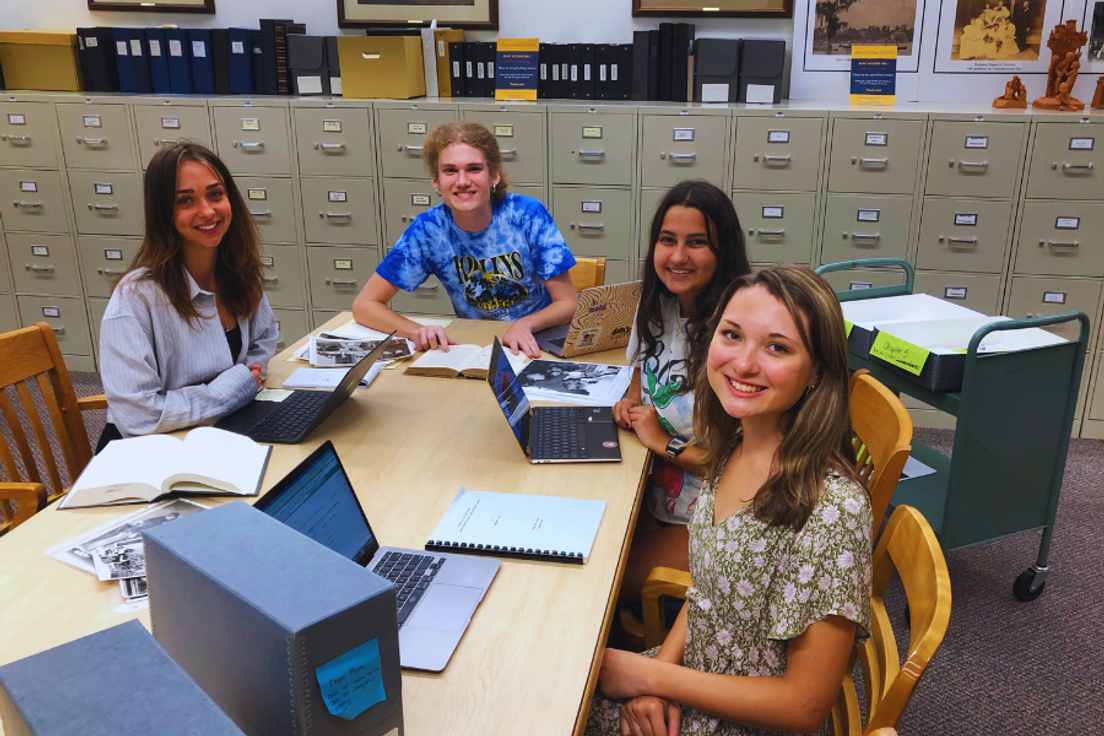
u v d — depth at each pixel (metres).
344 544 1.28
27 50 4.13
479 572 1.29
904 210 3.62
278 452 1.73
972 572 2.74
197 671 0.86
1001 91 3.86
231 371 1.94
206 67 4.12
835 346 1.12
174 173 1.84
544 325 2.54
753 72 3.75
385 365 2.28
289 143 3.96
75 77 4.18
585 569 1.31
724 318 1.17
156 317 1.89
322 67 4.04
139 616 1.17
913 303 2.77
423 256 2.66
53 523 1.43
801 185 3.66
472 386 2.14
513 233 2.63
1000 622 2.48
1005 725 2.06
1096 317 3.60
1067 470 3.47
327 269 4.16
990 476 2.33
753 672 1.18
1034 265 3.59
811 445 1.11
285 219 4.09
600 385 2.11
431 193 3.94
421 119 3.82
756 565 1.14
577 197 3.84
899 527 1.23
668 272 1.81
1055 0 3.72
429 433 1.84
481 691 1.04
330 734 0.76
